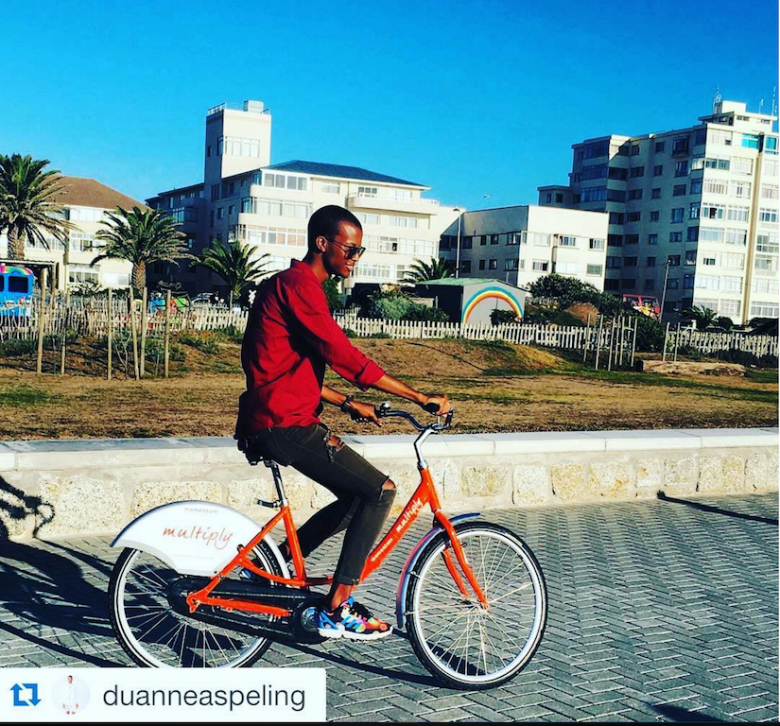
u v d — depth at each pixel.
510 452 7.70
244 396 3.89
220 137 92.75
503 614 4.52
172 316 28.77
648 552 6.56
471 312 50.00
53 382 19.61
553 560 6.20
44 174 63.00
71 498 6.04
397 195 93.12
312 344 3.74
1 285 37.09
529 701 3.89
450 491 7.44
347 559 3.87
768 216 95.19
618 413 18.39
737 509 8.25
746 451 9.03
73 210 86.75
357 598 5.18
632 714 3.79
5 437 11.61
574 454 8.07
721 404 21.62
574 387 25.27
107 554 5.71
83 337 25.03
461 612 4.26
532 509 7.81
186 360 24.31
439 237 97.44
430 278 82.00
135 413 14.98
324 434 3.85
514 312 50.03
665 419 17.50
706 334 39.28
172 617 4.37
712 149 92.75
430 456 7.30
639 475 8.47
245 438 3.92
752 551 6.74
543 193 107.19
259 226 85.12
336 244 3.85
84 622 4.56
